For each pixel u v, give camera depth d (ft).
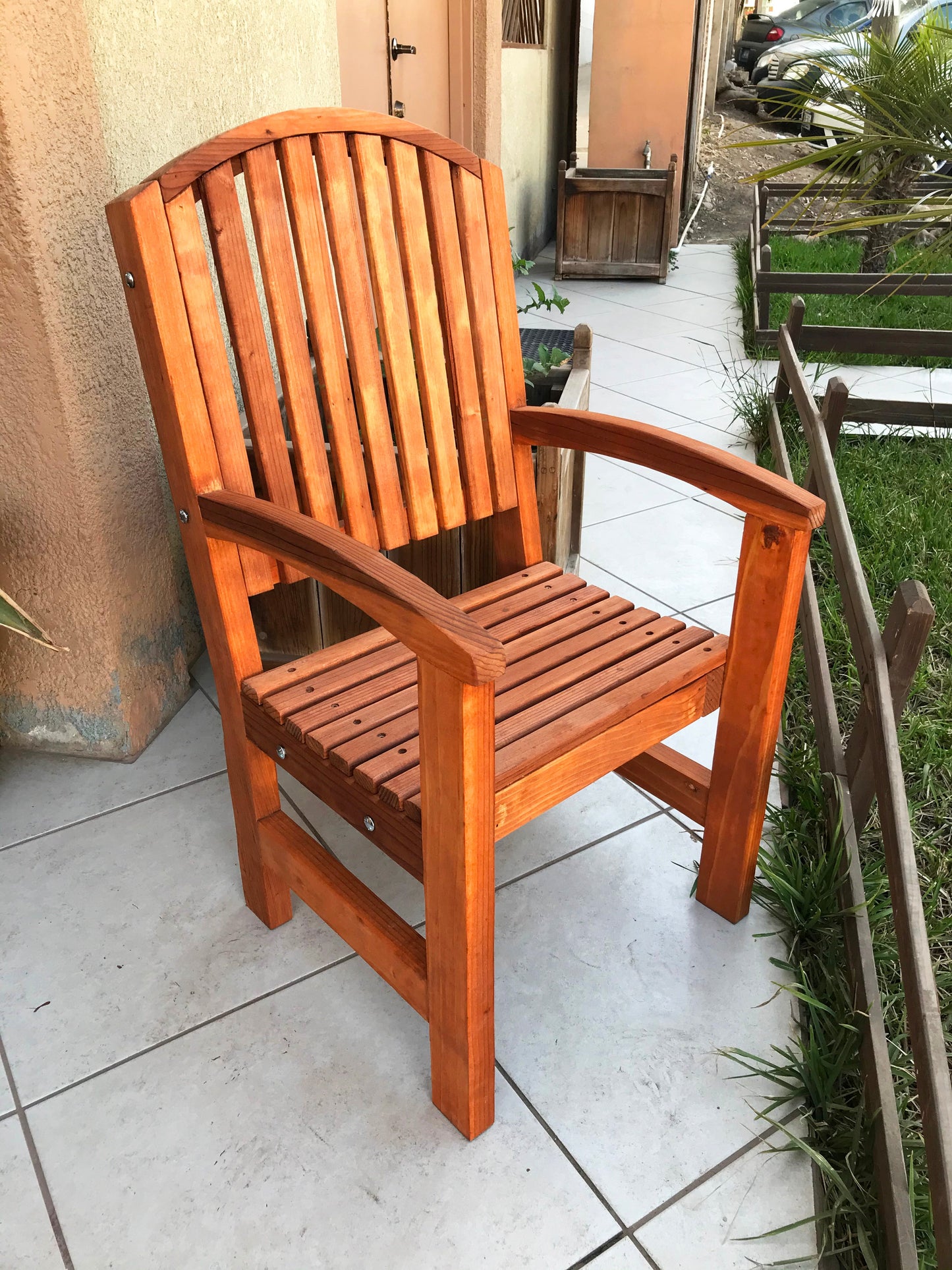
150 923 5.05
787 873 4.92
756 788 4.54
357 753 3.71
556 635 4.51
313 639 6.72
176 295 3.74
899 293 14.92
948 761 5.92
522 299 18.29
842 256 19.11
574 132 25.29
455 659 2.83
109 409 5.52
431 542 6.38
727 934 4.98
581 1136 4.02
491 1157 3.94
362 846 5.58
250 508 3.67
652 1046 4.41
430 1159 3.93
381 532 4.70
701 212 27.14
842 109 7.75
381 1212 3.75
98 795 5.93
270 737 4.17
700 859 5.37
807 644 6.63
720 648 4.43
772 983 4.70
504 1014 4.55
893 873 3.85
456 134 15.20
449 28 14.38
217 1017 4.54
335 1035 4.46
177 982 4.72
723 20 47.14
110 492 5.59
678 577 8.36
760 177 7.47
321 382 4.35
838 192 8.25
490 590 4.97
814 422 7.57
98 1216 3.74
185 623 6.81
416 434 4.73
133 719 6.13
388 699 4.11
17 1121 4.09
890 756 4.12
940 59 7.18
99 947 4.91
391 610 3.06
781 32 41.24
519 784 3.64
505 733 3.76
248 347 4.06
